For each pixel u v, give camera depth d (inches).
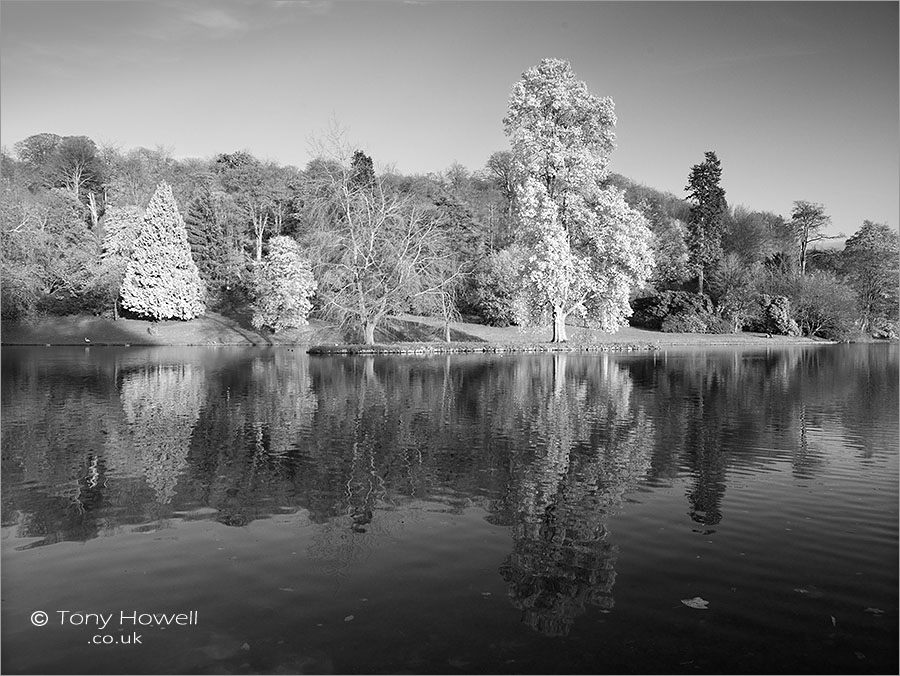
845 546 268.8
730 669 177.8
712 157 2379.4
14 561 257.6
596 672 175.3
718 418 573.0
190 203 2217.0
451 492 345.7
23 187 2030.0
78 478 376.5
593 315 1508.4
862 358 1348.4
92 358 1259.2
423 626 201.3
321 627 201.0
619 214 1411.2
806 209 3024.1
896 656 184.5
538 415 585.3
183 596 224.2
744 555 259.0
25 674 179.0
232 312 2022.6
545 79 1411.2
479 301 1932.8
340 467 399.2
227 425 538.0
